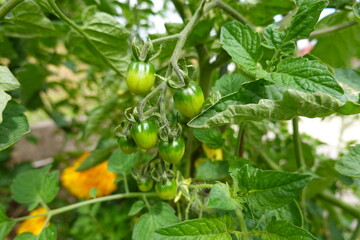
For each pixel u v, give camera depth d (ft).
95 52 1.25
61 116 2.55
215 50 1.31
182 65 0.84
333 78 0.68
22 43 1.99
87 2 1.49
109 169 1.26
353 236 1.61
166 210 1.07
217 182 0.82
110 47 1.20
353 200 2.76
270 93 0.79
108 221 1.80
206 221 0.76
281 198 0.73
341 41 1.52
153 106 0.90
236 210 0.83
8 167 2.73
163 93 0.80
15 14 1.08
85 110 2.54
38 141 2.97
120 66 1.25
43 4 1.08
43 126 3.24
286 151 1.71
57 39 1.99
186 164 1.29
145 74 0.78
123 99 1.65
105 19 1.13
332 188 2.04
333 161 1.51
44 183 1.29
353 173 0.93
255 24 1.30
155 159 0.96
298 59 0.75
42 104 2.35
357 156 0.97
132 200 1.69
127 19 1.97
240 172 0.78
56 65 2.17
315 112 0.71
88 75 2.26
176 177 1.02
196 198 0.98
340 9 1.17
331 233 1.86
